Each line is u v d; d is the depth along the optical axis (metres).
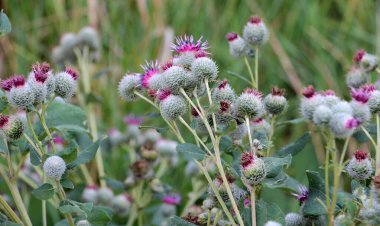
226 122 0.76
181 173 1.36
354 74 0.95
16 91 0.73
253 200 0.69
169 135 1.42
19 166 0.79
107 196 1.08
